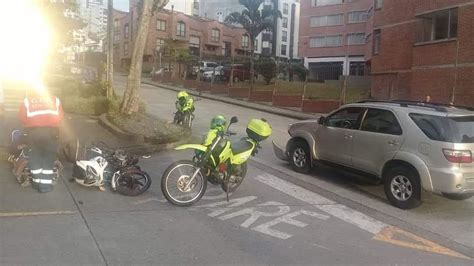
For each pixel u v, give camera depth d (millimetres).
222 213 7320
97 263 5227
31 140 7613
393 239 6676
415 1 26547
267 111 25172
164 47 58500
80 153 9352
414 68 23891
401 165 8297
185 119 15602
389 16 29141
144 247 5770
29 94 7895
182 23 73188
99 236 6023
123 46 71062
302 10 79938
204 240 6141
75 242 5777
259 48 104375
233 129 16984
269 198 8328
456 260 6012
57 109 7816
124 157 8031
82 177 7918
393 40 28781
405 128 8297
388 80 29219
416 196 8008
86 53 58625
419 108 8398
